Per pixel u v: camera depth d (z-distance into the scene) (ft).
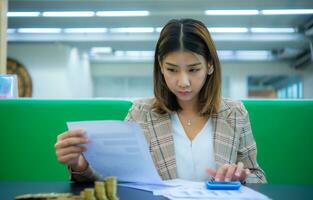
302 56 27.07
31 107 5.17
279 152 4.98
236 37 21.52
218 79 3.61
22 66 24.54
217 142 3.56
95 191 2.01
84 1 15.19
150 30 20.95
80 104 5.12
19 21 18.93
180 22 3.35
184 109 3.75
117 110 5.04
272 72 30.40
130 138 2.59
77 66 26.99
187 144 3.59
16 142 5.15
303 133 4.99
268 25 19.56
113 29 21.09
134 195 2.41
